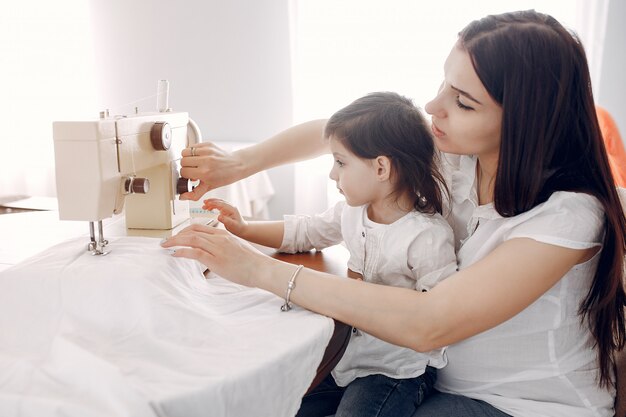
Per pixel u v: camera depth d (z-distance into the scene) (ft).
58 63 10.23
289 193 10.16
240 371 2.03
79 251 2.74
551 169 2.55
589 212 2.46
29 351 2.25
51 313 2.42
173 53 10.10
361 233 3.22
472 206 3.12
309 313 2.55
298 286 2.57
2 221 4.18
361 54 9.06
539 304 2.68
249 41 9.79
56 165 2.72
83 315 2.40
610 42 8.54
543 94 2.38
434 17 8.71
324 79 9.24
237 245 2.77
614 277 2.58
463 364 2.88
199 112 10.26
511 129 2.42
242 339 2.29
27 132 10.50
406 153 2.98
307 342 2.28
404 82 9.01
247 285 2.68
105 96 10.51
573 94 2.44
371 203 3.21
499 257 2.43
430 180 3.08
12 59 10.19
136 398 1.78
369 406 2.85
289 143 4.14
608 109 8.78
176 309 2.37
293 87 9.34
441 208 3.17
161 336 2.29
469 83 2.47
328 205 9.41
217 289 2.83
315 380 2.48
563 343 2.74
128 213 3.60
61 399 1.84
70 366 1.99
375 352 3.07
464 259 2.92
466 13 8.59
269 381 2.12
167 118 3.42
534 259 2.38
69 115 10.45
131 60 10.26
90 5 10.11
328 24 9.05
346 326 2.65
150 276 2.48
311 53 9.19
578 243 2.40
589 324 2.77
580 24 8.32
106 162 2.76
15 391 1.90
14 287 2.46
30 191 10.75
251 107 10.06
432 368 3.14
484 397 2.88
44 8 10.00
